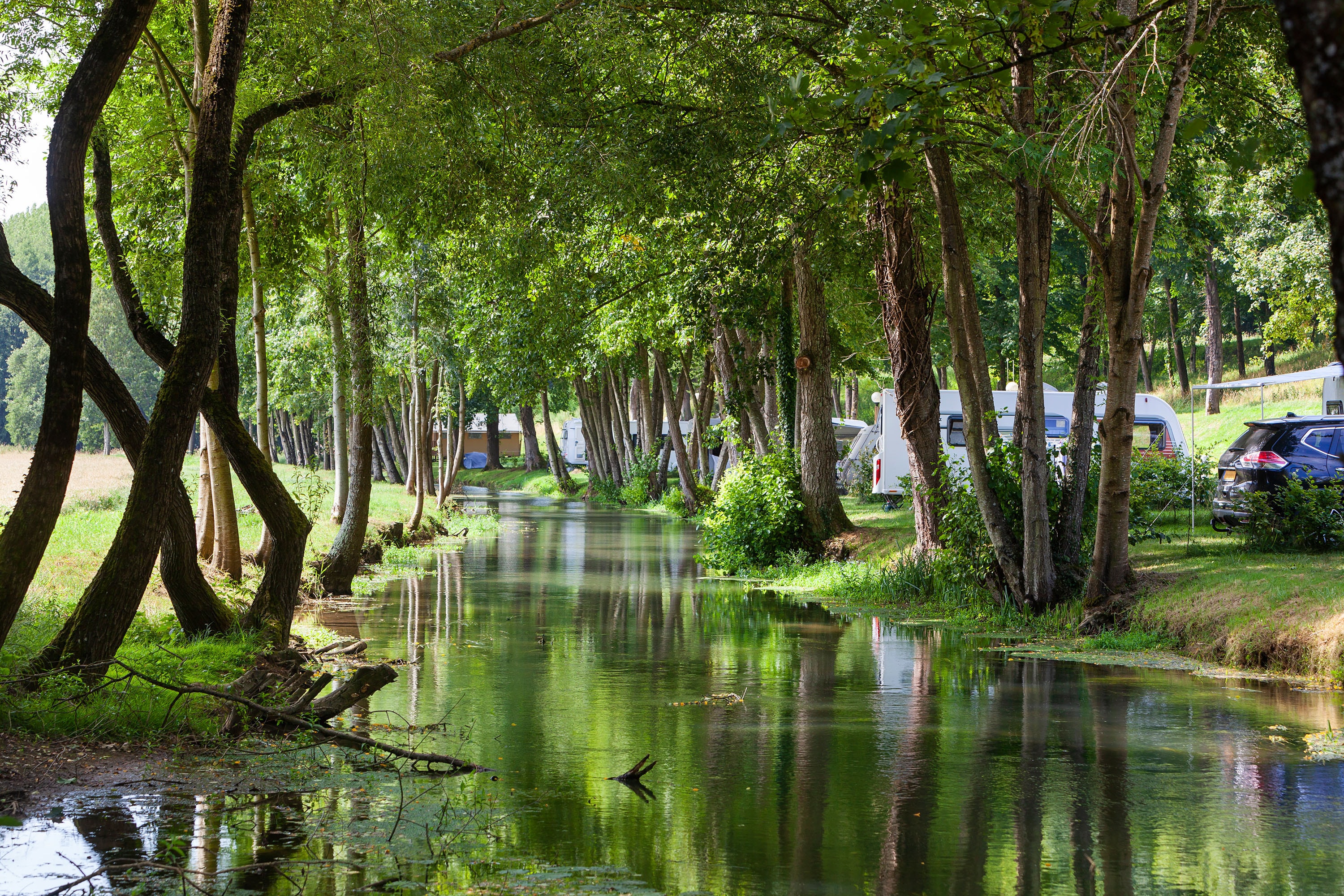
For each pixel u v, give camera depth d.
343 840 6.33
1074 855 6.15
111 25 9.16
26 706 8.41
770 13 16.14
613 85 17.61
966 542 17.52
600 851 6.19
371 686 9.43
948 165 16.08
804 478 25.20
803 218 17.34
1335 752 8.63
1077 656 13.55
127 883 5.53
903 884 5.68
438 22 14.27
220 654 11.20
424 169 15.67
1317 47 2.15
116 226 16.47
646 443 58.84
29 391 95.19
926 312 20.36
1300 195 2.70
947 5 9.18
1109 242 15.84
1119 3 12.80
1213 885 5.67
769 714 10.18
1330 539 16.44
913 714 10.21
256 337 16.94
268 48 14.40
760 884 5.66
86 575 15.77
